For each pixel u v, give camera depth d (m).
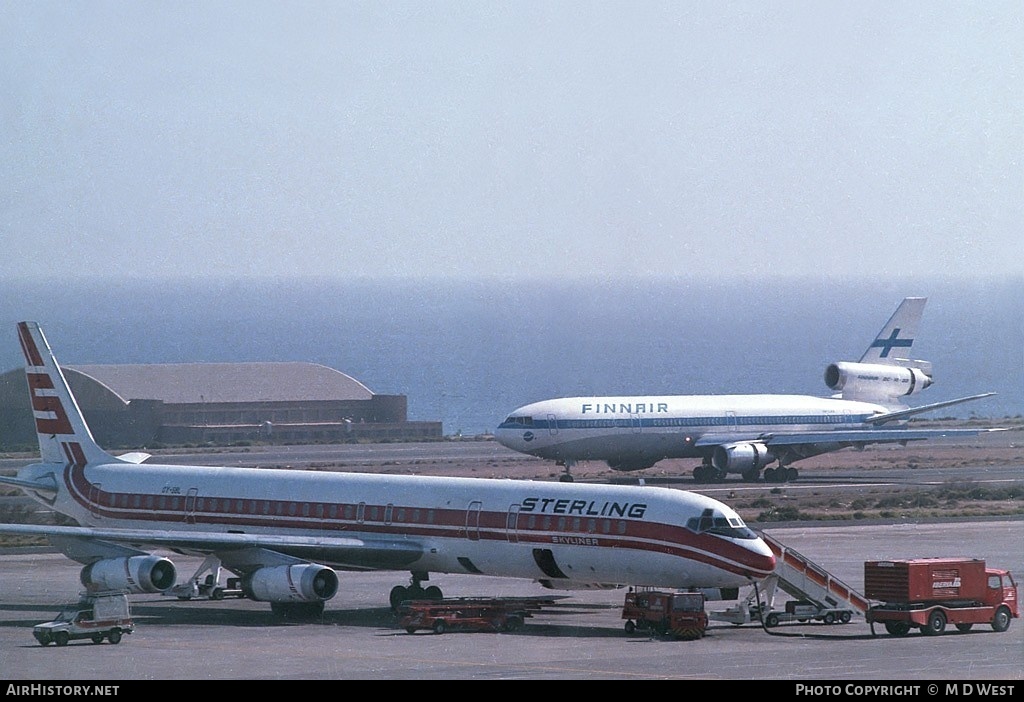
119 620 193.62
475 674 161.88
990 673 162.50
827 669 165.12
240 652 182.12
